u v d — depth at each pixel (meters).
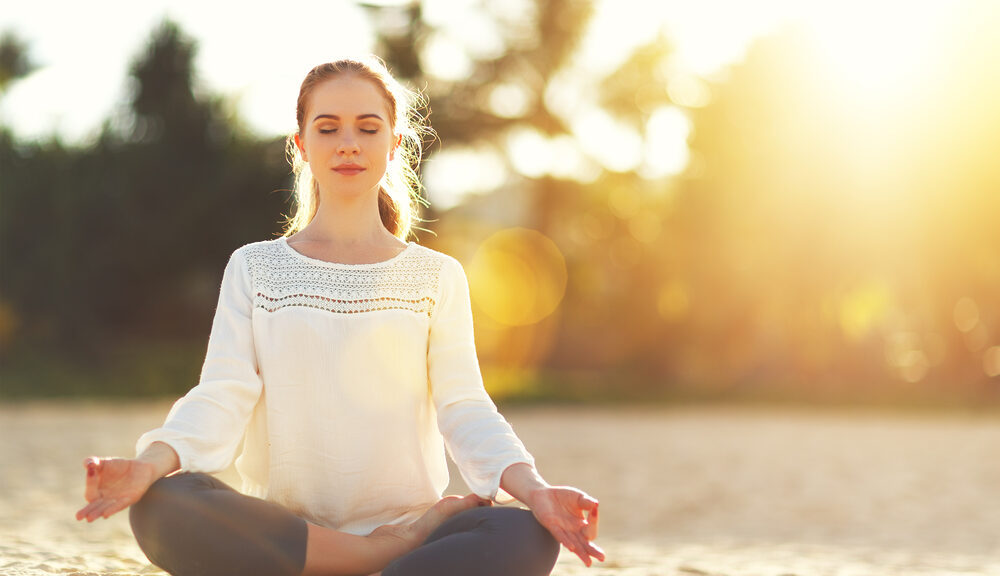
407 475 3.44
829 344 38.00
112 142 33.84
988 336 38.00
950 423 24.08
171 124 33.47
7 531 6.65
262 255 3.47
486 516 3.17
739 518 8.84
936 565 5.80
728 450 15.66
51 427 17.27
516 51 33.31
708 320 38.50
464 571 3.04
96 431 16.48
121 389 27.36
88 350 33.12
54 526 7.17
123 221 32.75
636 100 35.72
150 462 3.05
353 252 3.52
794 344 38.38
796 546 6.90
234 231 33.09
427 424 3.54
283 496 3.40
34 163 33.59
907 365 41.06
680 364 39.94
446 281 3.53
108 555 5.05
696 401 30.89
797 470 12.88
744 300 37.94
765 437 18.59
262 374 3.38
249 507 3.08
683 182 37.56
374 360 3.38
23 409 22.12
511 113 34.31
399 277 3.47
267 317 3.36
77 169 33.38
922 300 37.69
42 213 33.22
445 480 3.60
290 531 3.10
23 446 13.80
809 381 37.91
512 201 38.88
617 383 38.53
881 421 24.61
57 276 32.84
